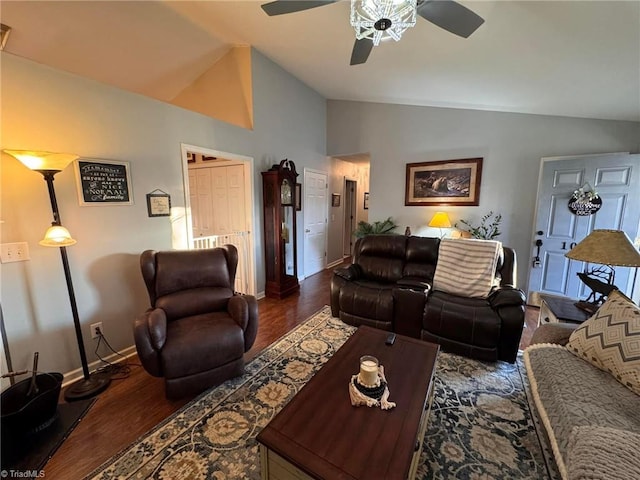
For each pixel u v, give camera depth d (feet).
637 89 7.51
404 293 8.52
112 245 7.49
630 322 4.59
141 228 8.11
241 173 11.97
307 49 10.17
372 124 15.75
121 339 7.84
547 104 10.23
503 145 12.54
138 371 7.28
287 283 13.05
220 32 10.09
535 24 5.87
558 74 7.66
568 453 3.53
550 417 4.31
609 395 4.14
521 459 4.73
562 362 4.98
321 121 16.53
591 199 9.93
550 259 11.07
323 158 17.13
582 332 5.20
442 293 9.00
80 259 6.91
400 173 15.28
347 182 21.70
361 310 9.25
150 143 8.17
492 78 9.02
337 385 4.53
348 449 3.40
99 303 7.34
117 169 7.45
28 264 6.08
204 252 8.14
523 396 6.25
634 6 4.68
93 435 5.26
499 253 9.01
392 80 11.19
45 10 7.11
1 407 5.19
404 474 3.08
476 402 6.07
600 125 10.61
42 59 8.43
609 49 5.98
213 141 10.03
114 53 9.36
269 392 6.40
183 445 5.04
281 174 12.23
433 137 14.20
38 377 5.66
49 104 6.16
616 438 3.25
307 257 16.22
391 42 7.79
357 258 11.50
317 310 11.29
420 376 4.77
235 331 6.57
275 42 10.22
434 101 13.04
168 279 7.41
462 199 13.65
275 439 3.55
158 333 5.85
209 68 11.99
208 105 12.36
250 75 11.27
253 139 11.75
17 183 5.84
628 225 9.43
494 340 7.25
